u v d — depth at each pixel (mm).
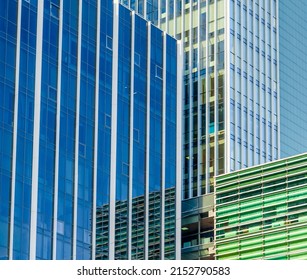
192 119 199250
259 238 162000
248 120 199875
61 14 145875
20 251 132000
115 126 153750
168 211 162125
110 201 150125
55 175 140125
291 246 157250
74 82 146500
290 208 159750
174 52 171000
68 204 141625
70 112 144875
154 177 160500
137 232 154625
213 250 169625
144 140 159750
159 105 164625
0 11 135000
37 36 140625
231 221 167000
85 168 146125
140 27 163375
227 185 170000
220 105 196875
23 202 133875
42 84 140375
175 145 167000
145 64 162875
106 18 155500
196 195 193625
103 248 147000
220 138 194750
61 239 139375
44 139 139125
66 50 145750
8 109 134000
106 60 154000
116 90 155250
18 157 134375
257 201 164500
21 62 137250
